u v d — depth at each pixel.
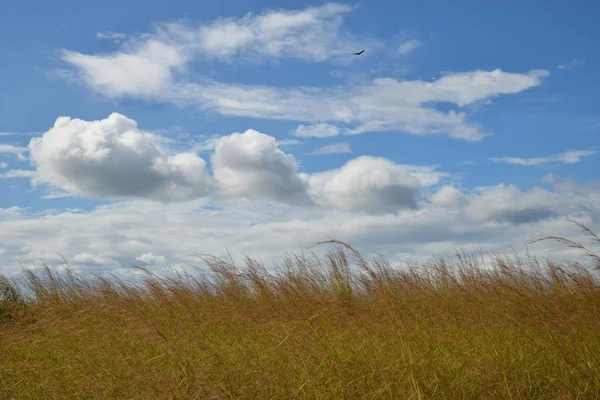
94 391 5.57
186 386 5.25
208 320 8.23
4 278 10.80
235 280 9.52
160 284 9.73
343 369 5.07
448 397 4.51
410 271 9.40
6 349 7.59
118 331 7.61
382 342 5.74
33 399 5.75
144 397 5.08
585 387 4.77
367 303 7.65
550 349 5.57
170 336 6.66
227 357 6.08
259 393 5.10
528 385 4.98
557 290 7.32
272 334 6.86
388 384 4.64
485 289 8.07
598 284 7.20
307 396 4.88
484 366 4.99
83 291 10.68
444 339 6.14
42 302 10.43
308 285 8.27
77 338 7.88
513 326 6.35
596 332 5.61
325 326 6.43
